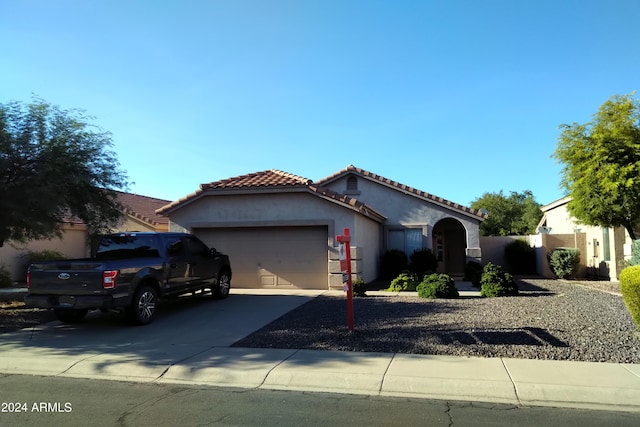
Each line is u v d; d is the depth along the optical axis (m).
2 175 10.89
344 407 5.55
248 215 16.81
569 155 16.30
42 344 8.70
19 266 20.53
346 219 16.09
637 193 14.72
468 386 6.06
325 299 13.81
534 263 23.84
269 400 5.82
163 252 11.35
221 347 8.25
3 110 11.15
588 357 7.19
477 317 10.32
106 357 7.71
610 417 5.19
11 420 5.16
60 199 11.13
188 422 5.08
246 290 16.31
